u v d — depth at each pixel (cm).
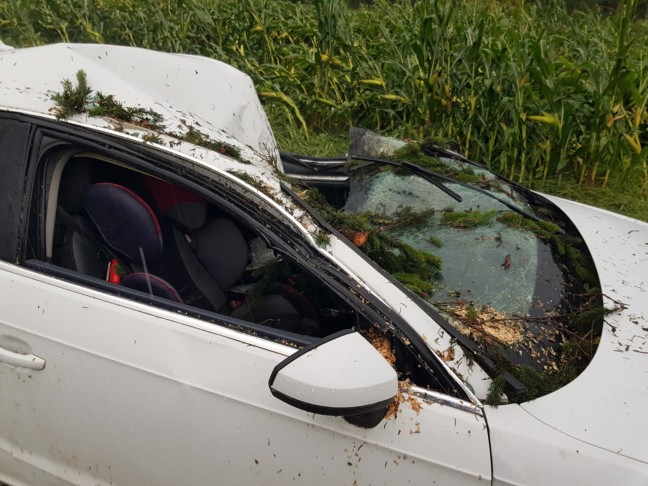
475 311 207
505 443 175
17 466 226
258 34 717
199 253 248
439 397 183
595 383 188
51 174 218
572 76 573
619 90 527
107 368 200
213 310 244
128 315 201
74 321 204
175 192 241
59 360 205
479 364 188
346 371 170
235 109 279
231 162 212
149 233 227
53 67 235
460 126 551
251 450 190
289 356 176
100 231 228
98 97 222
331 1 614
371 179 270
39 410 213
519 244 239
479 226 245
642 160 515
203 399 192
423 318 191
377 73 607
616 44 644
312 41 734
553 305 217
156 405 196
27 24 762
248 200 205
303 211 206
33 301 209
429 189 264
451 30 620
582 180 545
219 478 195
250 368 189
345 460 183
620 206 510
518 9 741
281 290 242
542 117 514
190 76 279
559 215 279
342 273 195
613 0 808
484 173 292
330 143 572
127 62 267
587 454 172
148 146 210
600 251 251
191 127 222
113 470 209
